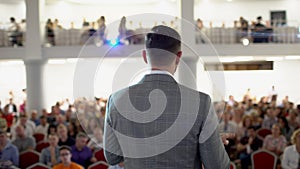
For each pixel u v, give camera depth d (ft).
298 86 40.19
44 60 33.47
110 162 3.95
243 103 28.25
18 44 33.78
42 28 33.99
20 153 18.07
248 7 46.91
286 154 15.61
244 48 33.42
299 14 46.34
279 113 22.90
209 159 3.61
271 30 33.86
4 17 44.42
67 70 42.98
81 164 16.22
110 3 48.11
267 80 40.37
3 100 44.01
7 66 44.01
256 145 18.79
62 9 47.16
